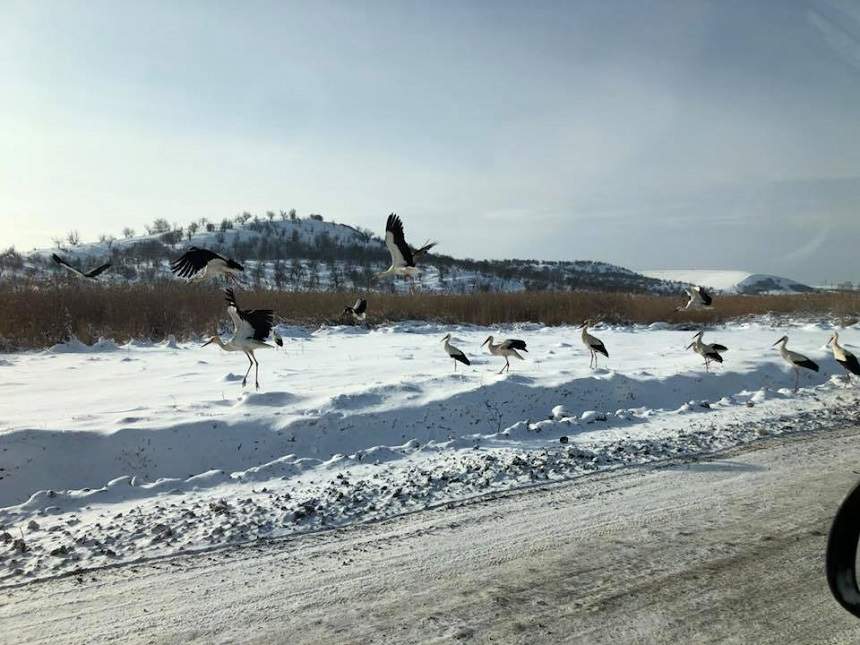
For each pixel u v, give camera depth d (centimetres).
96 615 456
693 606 461
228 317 2403
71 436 845
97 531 615
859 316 3148
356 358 1748
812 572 515
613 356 1781
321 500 692
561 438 944
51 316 2080
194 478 785
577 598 474
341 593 486
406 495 709
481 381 1189
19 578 520
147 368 1592
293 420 946
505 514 652
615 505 675
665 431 996
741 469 800
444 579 507
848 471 791
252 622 444
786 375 1501
